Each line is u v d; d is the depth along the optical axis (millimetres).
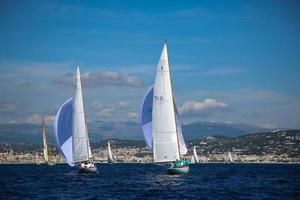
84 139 163625
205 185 124500
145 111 149250
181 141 145750
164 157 140625
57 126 164000
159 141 139875
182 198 93750
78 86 161125
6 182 144000
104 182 138000
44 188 118250
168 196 96938
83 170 169625
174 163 146125
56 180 150500
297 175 190500
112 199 92562
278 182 140000
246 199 92250
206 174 195625
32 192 107500
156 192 104562
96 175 170500
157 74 138625
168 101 139250
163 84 138625
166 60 138125
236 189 112875
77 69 161125
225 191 107688
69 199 93312
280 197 95312
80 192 106375
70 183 134875
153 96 138750
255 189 113250
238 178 163000
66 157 164875
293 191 107750
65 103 164625
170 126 140000
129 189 112250
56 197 96875
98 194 101625
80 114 162000
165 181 135625
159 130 139750
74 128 162500
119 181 141625
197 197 95312
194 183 130750
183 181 136375
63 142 164625
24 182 142500
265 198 93812
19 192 107750
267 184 130625
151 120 149125
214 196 97188
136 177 163750
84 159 165250
